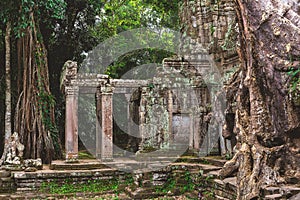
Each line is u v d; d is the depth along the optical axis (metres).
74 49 18.09
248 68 7.52
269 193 6.32
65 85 13.02
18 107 13.75
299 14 6.92
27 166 12.19
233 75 10.64
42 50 14.31
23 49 13.99
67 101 12.90
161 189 10.91
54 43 17.36
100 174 12.09
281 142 7.02
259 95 7.41
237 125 8.31
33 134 13.69
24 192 11.16
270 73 6.85
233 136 10.80
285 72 6.64
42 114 13.88
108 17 21.06
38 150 13.68
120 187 11.77
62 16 14.31
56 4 14.05
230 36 12.48
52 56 17.42
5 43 14.69
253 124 7.38
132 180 11.98
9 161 12.20
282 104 6.72
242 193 6.90
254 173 6.84
